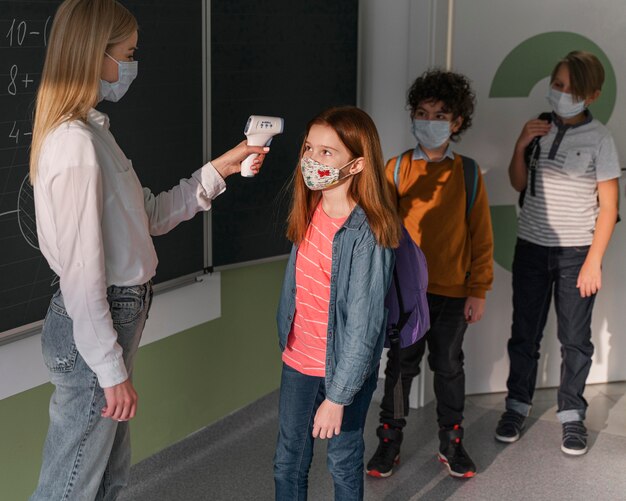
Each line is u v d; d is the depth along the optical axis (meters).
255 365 3.81
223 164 2.42
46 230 2.06
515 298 3.62
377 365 2.38
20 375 2.60
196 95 3.16
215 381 3.58
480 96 3.76
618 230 4.01
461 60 3.71
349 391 2.26
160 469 3.26
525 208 3.57
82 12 1.98
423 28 3.60
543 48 3.76
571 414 3.54
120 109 2.84
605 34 3.80
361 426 2.46
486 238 3.13
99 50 1.99
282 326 2.47
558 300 3.53
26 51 2.46
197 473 3.25
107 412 2.03
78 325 1.99
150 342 3.14
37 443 2.77
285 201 3.64
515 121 3.81
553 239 3.47
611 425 3.76
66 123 1.99
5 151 2.44
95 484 2.19
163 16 2.96
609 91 3.87
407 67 3.70
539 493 3.17
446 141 3.10
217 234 3.39
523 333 3.60
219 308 3.46
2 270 2.49
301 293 2.39
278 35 3.46
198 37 3.12
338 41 3.68
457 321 3.17
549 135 3.46
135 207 2.11
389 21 3.74
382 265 2.26
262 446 3.48
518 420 3.62
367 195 2.27
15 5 2.41
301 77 3.58
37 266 2.60
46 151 1.98
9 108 2.43
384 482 3.23
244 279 3.66
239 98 3.36
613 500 3.12
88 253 1.96
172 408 3.37
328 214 2.35
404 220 3.11
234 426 3.64
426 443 3.56
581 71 3.29
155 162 3.01
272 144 3.53
